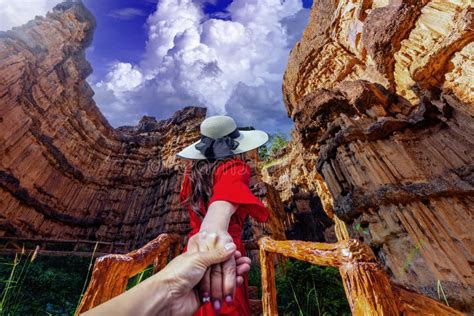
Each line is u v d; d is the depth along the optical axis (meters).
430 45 5.56
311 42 12.38
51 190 17.20
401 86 7.29
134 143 26.44
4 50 13.73
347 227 7.02
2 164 13.35
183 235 18.67
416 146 6.37
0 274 7.58
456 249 4.58
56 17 17.75
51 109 17.39
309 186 20.70
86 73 21.30
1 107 13.21
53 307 7.04
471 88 4.89
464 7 4.86
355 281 0.97
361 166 6.71
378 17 6.92
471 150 5.19
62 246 16.44
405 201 5.54
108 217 21.25
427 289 4.46
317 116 8.87
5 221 12.95
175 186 21.69
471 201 4.95
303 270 5.54
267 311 2.44
